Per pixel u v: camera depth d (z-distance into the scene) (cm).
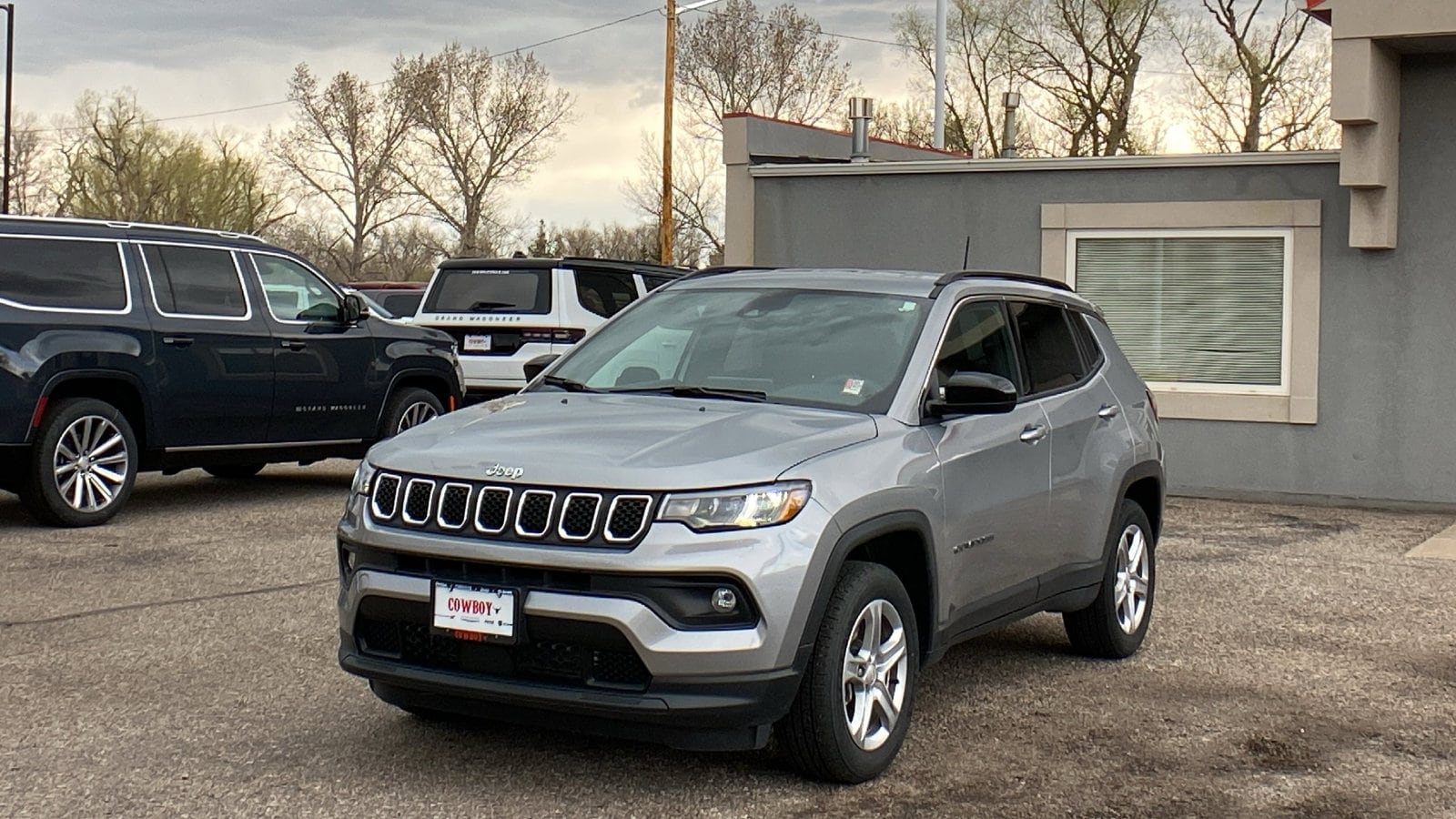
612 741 545
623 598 446
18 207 5528
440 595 466
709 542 450
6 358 968
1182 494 1336
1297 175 1285
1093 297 1377
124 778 496
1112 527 677
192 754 523
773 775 507
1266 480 1307
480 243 6206
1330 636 752
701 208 5534
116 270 1045
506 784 495
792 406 541
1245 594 862
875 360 562
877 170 1455
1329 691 641
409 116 6081
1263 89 3953
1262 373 1312
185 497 1204
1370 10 1162
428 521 475
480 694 463
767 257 1512
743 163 1519
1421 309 1248
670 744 457
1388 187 1225
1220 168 1313
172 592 805
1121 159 1350
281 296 1159
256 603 775
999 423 588
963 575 552
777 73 5812
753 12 5859
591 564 448
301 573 860
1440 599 852
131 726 556
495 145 6184
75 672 635
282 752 527
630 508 452
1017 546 593
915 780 507
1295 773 523
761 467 468
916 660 522
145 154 5397
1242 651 719
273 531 1016
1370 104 1175
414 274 6153
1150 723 586
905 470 514
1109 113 4178
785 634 457
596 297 1425
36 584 822
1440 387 1245
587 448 477
